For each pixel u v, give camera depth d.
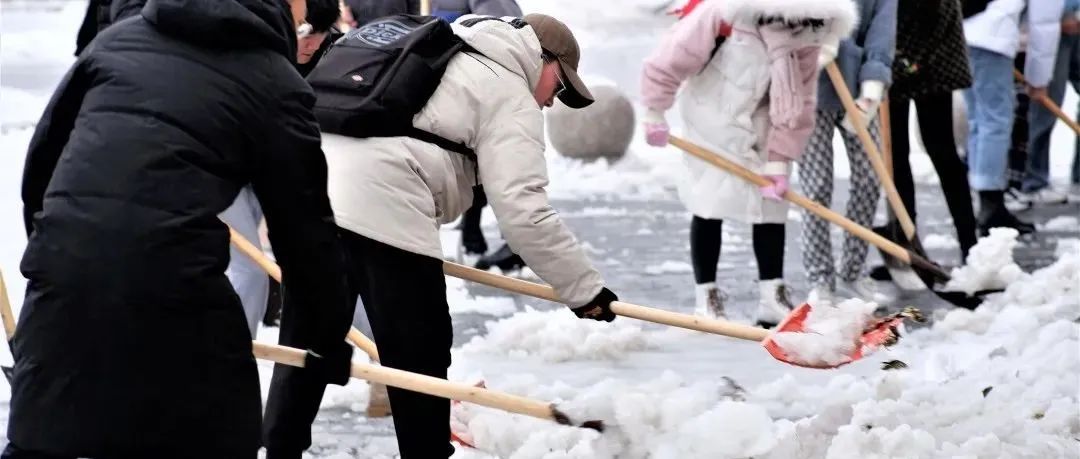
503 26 5.41
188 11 4.17
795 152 8.77
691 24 8.69
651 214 14.15
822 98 9.66
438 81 5.27
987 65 12.41
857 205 10.19
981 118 12.64
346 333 4.56
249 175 4.25
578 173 16.58
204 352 4.12
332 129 5.28
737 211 8.88
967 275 9.55
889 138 10.14
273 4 4.33
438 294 5.39
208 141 4.14
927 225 13.54
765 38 8.56
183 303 4.07
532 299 10.15
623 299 10.11
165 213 4.06
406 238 5.25
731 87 8.70
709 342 8.78
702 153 8.77
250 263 6.71
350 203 5.25
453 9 9.81
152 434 4.08
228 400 4.16
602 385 5.82
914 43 10.16
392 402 5.43
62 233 4.08
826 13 8.40
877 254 11.95
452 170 5.36
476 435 5.96
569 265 5.36
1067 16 14.38
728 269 11.31
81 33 5.96
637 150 18.28
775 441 5.30
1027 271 11.23
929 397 6.48
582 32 24.30
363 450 6.41
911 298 10.12
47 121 4.30
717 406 5.39
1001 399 6.88
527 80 5.43
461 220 11.87
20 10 23.38
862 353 5.82
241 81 4.20
